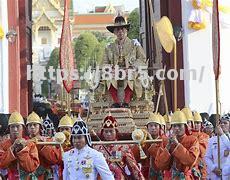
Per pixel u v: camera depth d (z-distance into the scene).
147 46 32.19
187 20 27.25
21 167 13.42
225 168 15.66
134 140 14.26
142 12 35.50
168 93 27.88
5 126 21.86
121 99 21.86
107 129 14.09
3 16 26.83
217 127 15.43
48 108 31.09
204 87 27.22
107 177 11.16
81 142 11.24
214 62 16.27
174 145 13.10
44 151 14.02
